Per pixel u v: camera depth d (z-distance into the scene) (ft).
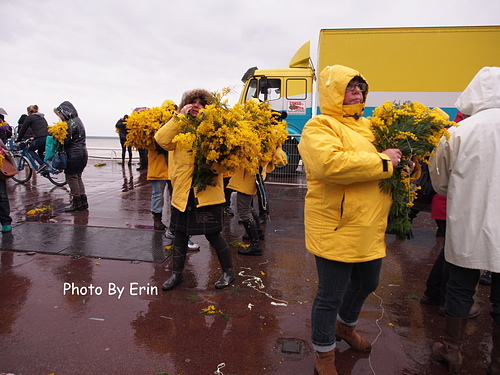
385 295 11.24
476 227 6.98
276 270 12.94
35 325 9.15
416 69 28.17
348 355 8.20
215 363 7.84
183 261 11.46
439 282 10.23
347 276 6.85
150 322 9.39
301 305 10.43
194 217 10.85
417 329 9.33
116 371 7.54
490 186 6.84
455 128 7.57
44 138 29.04
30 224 17.78
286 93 32.45
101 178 33.63
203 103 10.61
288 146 30.17
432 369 7.81
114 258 13.52
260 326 9.30
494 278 7.22
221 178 11.18
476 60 27.48
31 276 11.96
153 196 16.67
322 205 6.70
